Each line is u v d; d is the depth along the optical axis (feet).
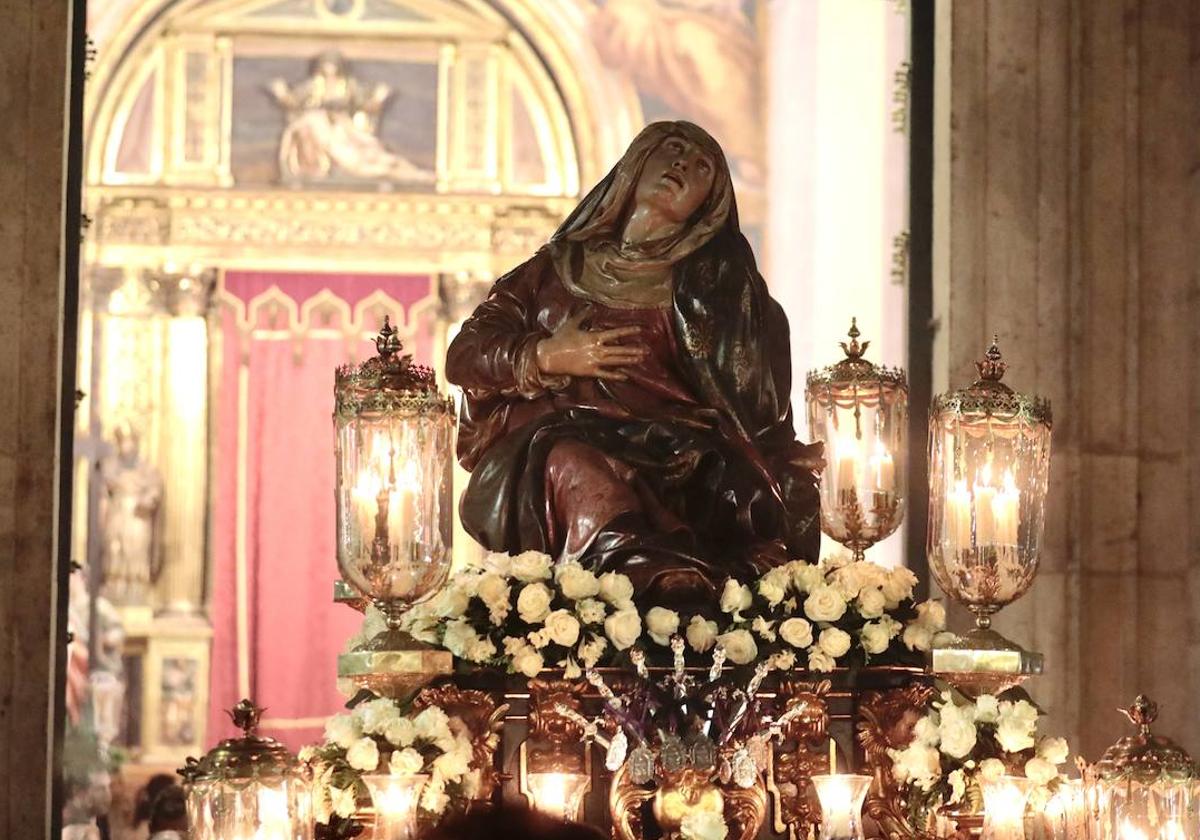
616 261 27.48
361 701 25.31
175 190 68.23
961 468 24.31
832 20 63.87
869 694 24.50
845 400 26.89
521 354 26.89
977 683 23.84
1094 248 30.60
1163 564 30.12
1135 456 30.27
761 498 26.22
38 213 28.09
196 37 69.41
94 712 64.44
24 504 27.58
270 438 67.82
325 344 68.33
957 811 23.98
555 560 25.91
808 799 24.08
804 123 64.64
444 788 23.29
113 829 63.31
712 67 68.54
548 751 23.85
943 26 31.19
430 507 23.73
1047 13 30.89
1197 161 30.55
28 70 28.32
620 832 23.40
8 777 27.04
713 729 23.44
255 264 68.33
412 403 23.73
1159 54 30.91
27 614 27.40
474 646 23.80
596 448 26.08
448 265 68.69
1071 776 29.45
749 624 24.31
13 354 27.81
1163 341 30.50
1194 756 29.50
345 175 69.41
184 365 67.77
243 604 66.69
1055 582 29.94
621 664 24.02
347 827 23.63
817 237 63.26
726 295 27.43
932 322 31.22
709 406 26.89
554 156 69.97
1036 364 30.32
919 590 31.37
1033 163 30.63
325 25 70.03
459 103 70.03
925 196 31.63
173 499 66.90
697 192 27.58
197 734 65.26
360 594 24.56
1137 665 29.91
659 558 24.95
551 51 70.08
